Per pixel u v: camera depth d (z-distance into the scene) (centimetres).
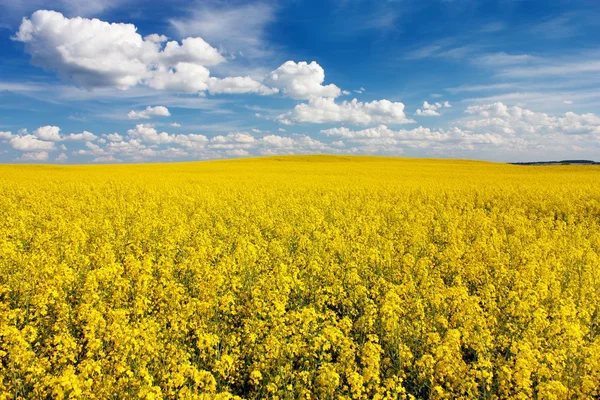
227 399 544
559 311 812
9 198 2330
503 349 736
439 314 841
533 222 1984
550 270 1125
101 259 1115
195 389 572
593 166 6825
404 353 680
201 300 891
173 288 906
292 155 9775
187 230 1562
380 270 1166
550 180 4144
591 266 1150
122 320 726
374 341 792
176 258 1291
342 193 2928
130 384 583
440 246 1545
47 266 945
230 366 661
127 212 1995
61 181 3578
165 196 2619
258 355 702
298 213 2094
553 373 623
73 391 514
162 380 621
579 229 1734
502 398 613
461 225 1850
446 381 655
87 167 6731
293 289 1004
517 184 3603
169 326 834
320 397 611
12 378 598
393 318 756
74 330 781
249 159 9212
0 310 802
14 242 1378
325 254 1258
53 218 1812
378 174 5228
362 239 1492
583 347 670
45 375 607
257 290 890
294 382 650
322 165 7150
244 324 816
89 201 2362
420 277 1082
